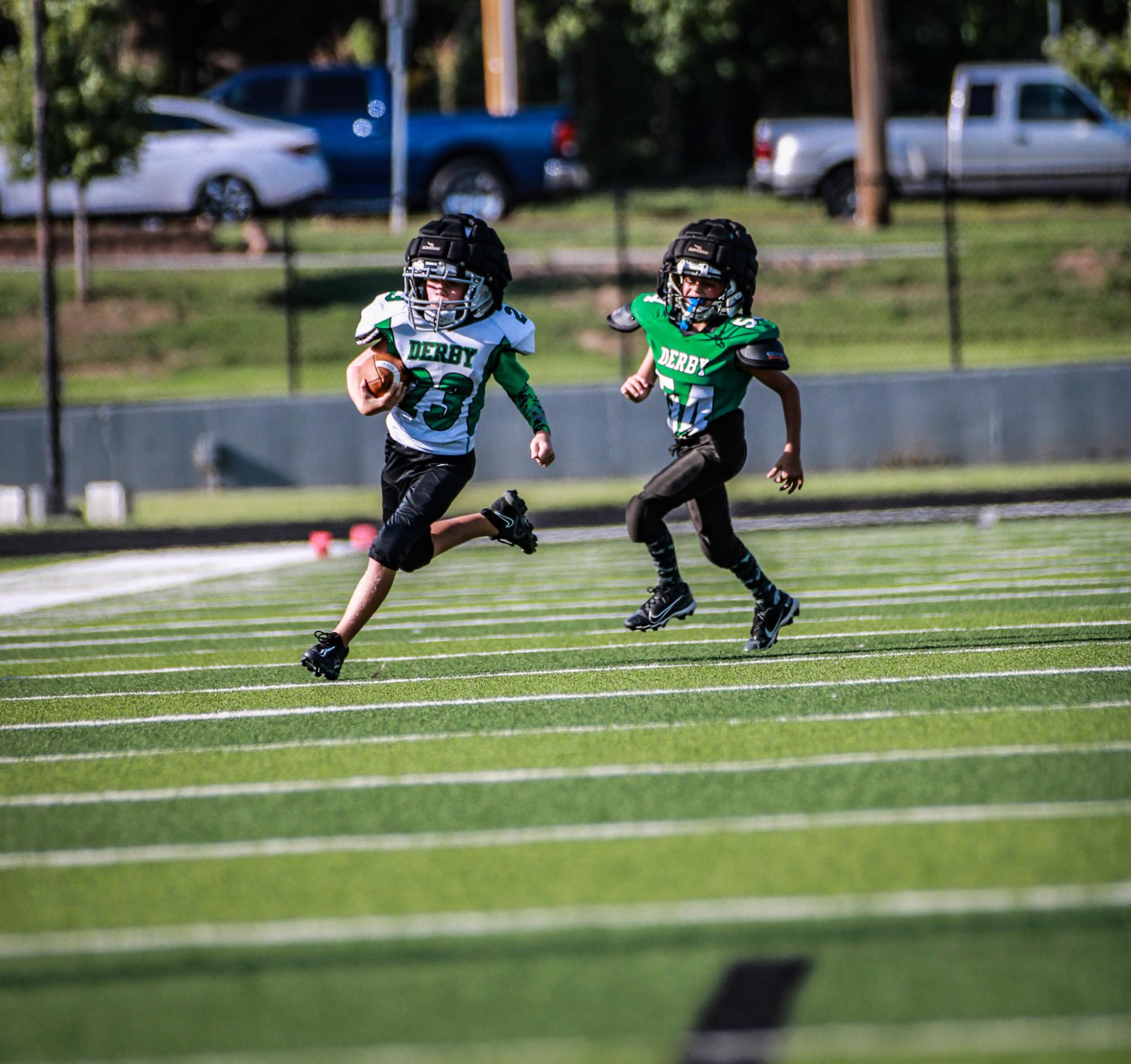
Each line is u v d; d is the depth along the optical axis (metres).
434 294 22.56
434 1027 11.20
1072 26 120.25
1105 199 98.12
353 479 63.03
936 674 23.77
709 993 11.56
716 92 160.12
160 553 49.69
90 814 17.19
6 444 61.84
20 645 31.16
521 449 63.53
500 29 116.75
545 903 13.63
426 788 17.77
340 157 92.62
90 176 78.00
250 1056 10.86
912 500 55.47
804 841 15.08
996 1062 10.27
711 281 23.25
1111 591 32.91
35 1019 11.62
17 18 80.44
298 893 14.19
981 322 78.69
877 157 90.12
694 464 24.11
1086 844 14.63
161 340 76.56
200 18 143.75
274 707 23.31
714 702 22.23
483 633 30.84
